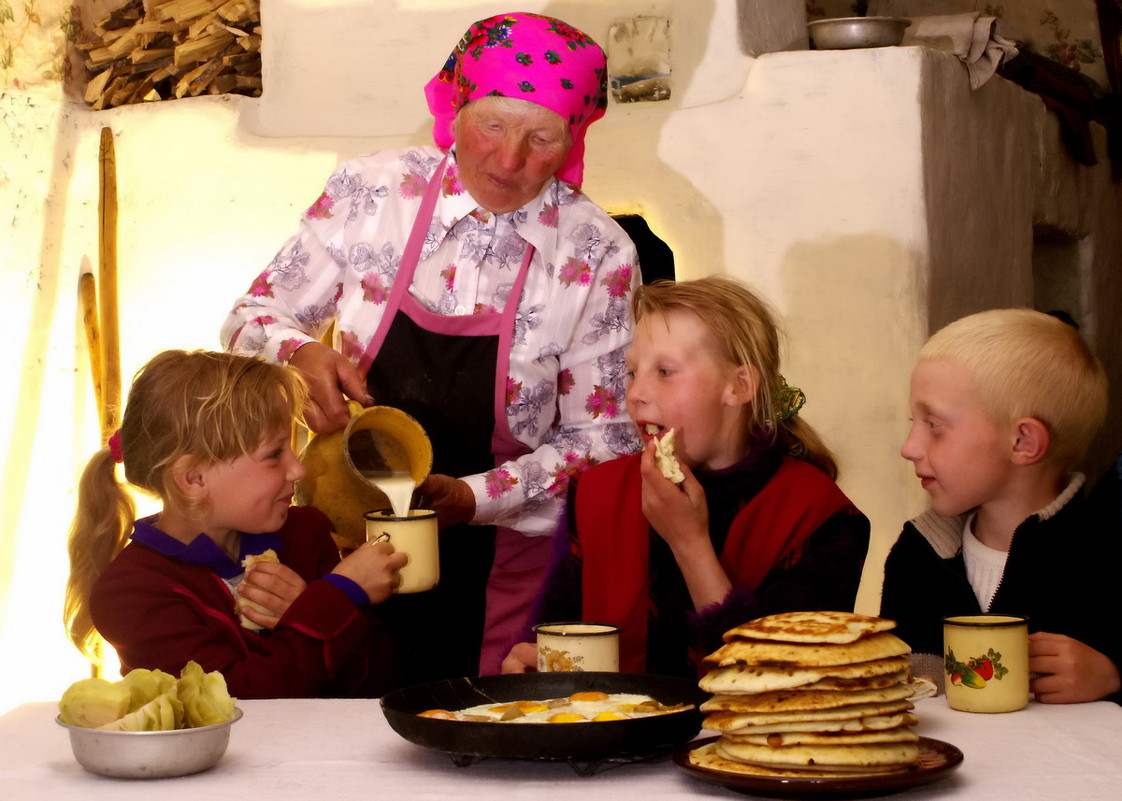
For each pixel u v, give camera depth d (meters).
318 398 2.43
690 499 1.84
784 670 1.28
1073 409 1.90
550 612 2.10
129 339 4.02
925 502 3.32
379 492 2.36
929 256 3.34
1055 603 1.89
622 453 2.72
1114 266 5.72
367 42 3.80
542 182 2.62
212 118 3.92
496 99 2.48
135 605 2.04
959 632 1.62
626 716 1.44
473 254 2.67
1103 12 5.52
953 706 1.64
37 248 3.92
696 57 3.55
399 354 2.65
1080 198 5.12
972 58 3.70
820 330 3.43
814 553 1.94
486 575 2.73
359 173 2.73
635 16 3.60
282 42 3.88
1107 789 1.26
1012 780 1.29
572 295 2.69
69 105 4.04
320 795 1.30
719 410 2.03
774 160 3.44
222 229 3.92
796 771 1.25
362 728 1.59
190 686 1.43
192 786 1.34
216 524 2.18
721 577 1.85
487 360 2.64
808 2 5.73
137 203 4.00
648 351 2.03
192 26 4.03
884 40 3.53
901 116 3.31
